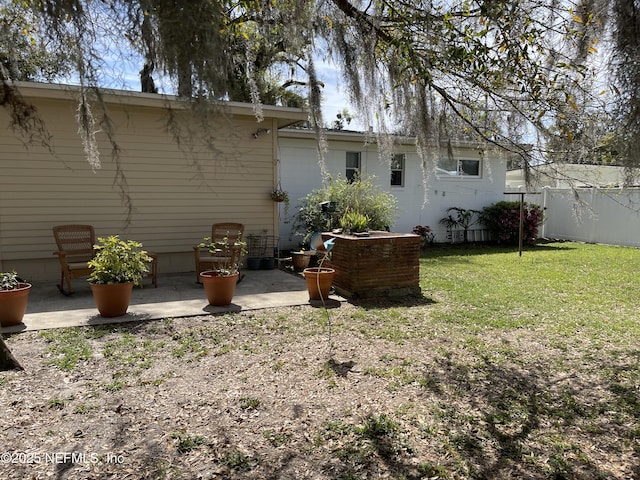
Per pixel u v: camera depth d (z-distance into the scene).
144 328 4.40
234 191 7.76
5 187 6.35
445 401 2.94
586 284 6.88
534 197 14.16
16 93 2.75
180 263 7.55
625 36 2.45
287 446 2.40
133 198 7.04
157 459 2.27
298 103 10.55
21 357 3.59
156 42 2.02
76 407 2.78
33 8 2.13
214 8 2.05
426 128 3.53
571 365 3.60
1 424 2.56
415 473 2.19
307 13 2.93
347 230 6.47
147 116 6.98
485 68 3.04
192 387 3.10
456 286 6.65
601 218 12.61
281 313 5.03
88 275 5.95
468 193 12.86
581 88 2.81
